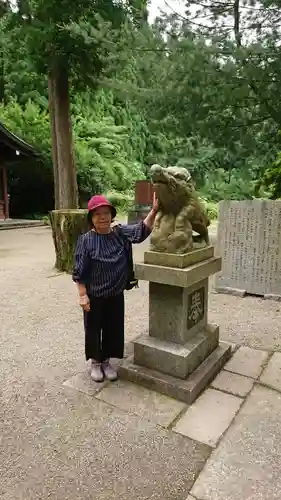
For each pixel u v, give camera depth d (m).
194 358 2.40
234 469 1.70
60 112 8.92
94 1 7.45
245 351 2.92
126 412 2.12
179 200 2.28
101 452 1.80
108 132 20.44
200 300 2.61
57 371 2.61
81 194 16.55
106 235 2.32
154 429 1.97
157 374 2.37
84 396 2.29
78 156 17.00
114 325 2.43
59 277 5.46
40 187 16.92
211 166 5.65
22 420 2.05
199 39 4.21
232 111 4.59
